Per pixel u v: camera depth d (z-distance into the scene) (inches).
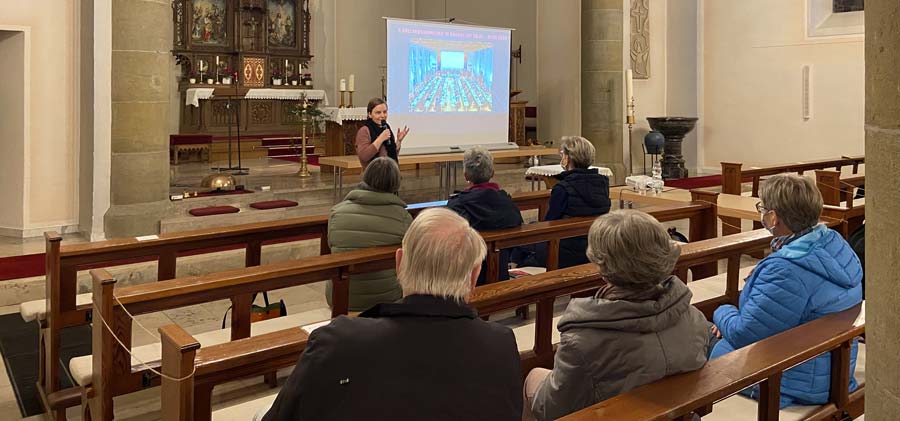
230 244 175.0
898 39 43.3
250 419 108.8
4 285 211.0
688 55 482.9
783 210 108.7
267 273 128.1
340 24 585.6
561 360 81.5
